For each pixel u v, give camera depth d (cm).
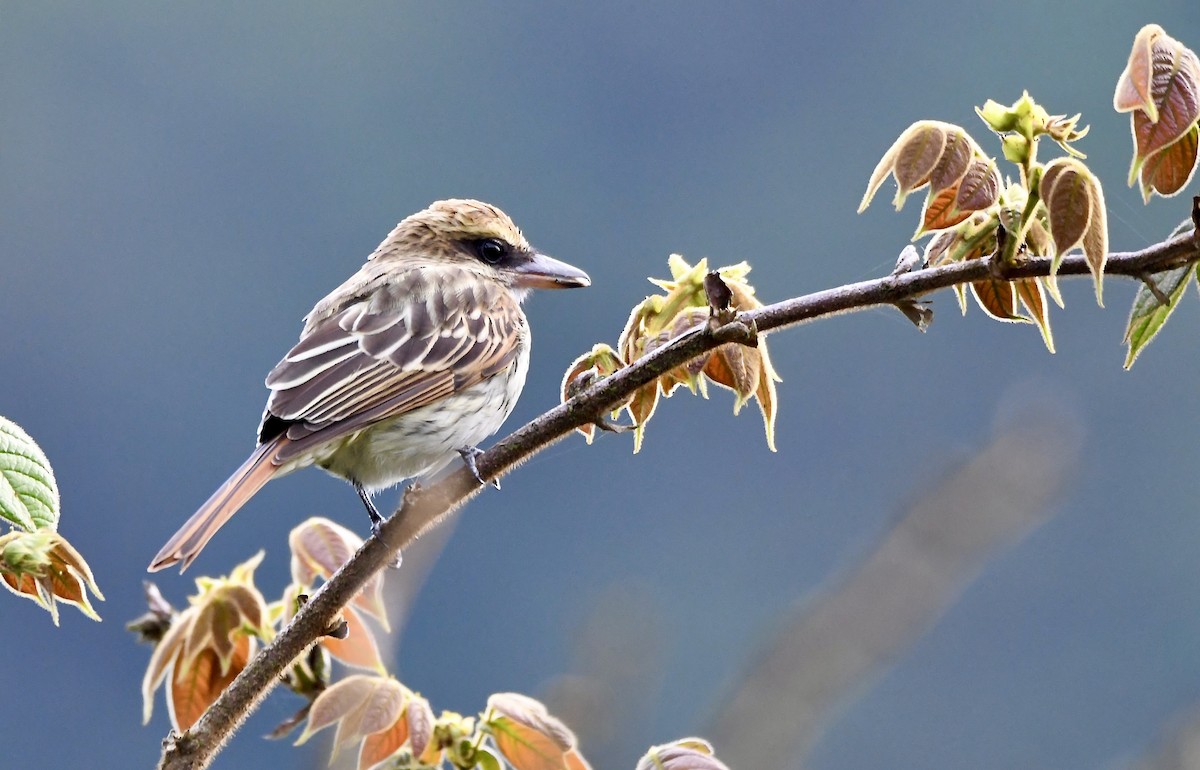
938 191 439
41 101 2309
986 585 1717
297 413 631
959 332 2014
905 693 1582
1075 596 1802
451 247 770
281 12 2433
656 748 466
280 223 2353
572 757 484
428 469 686
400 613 580
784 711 620
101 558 1930
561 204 2425
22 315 2200
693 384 482
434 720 489
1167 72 415
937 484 662
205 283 2270
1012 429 670
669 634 739
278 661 454
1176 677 1719
